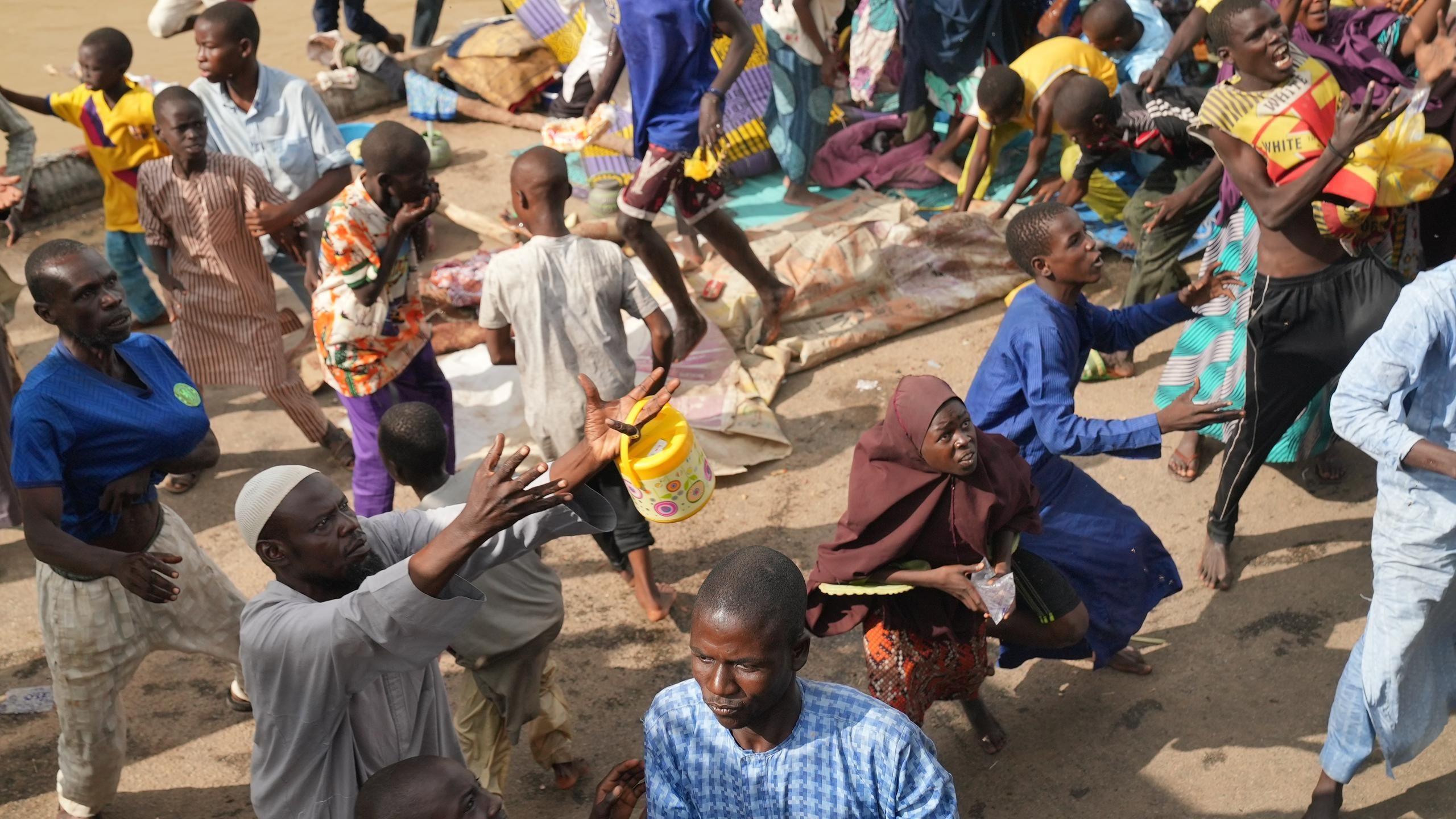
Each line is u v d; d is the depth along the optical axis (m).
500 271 4.41
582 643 4.54
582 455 2.70
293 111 5.71
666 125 5.46
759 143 7.65
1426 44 5.19
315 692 2.36
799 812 2.24
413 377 4.70
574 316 4.41
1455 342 3.07
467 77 8.96
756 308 6.27
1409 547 3.16
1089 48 6.65
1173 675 4.20
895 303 6.47
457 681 4.36
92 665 3.45
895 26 7.72
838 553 3.37
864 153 7.69
